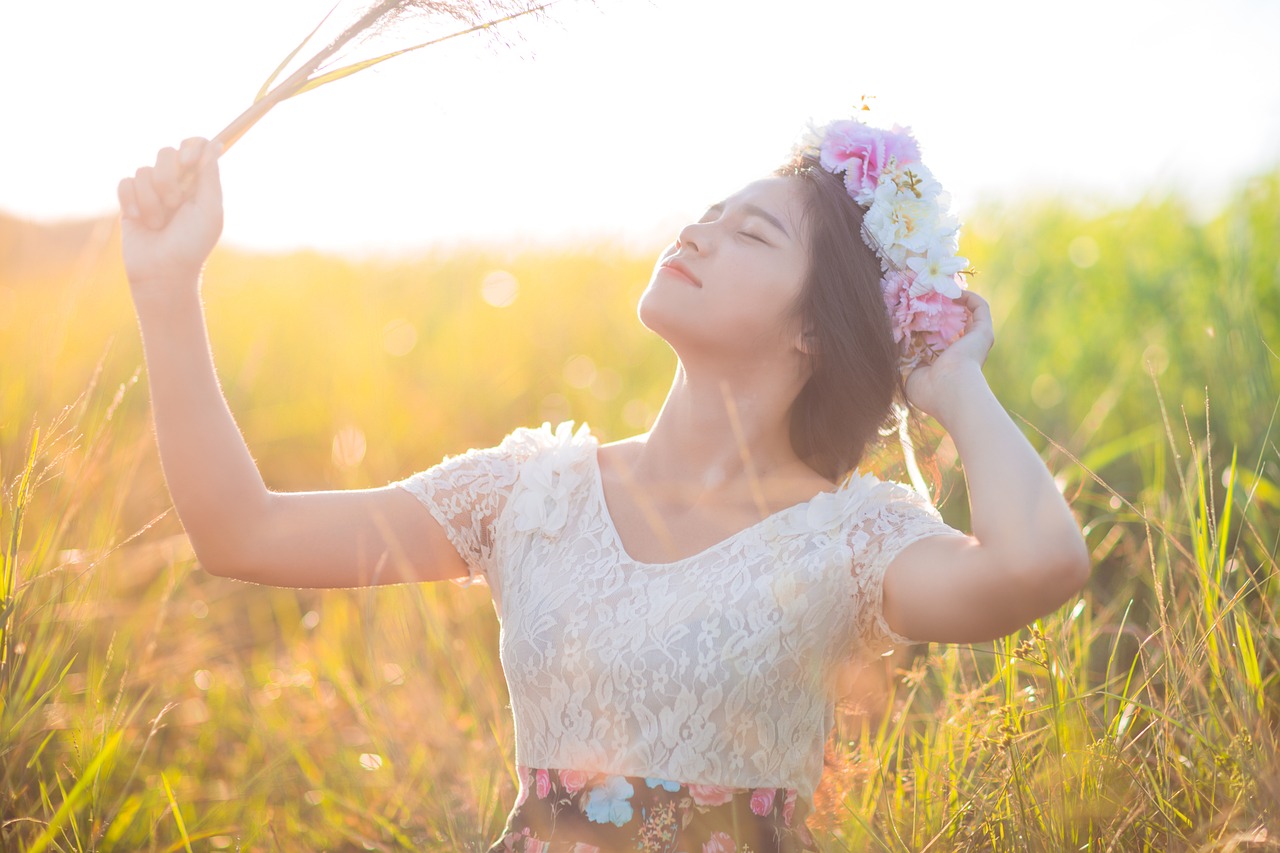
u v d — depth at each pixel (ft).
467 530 6.53
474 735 8.62
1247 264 13.51
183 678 10.38
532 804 5.95
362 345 17.31
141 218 5.79
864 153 6.57
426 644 9.25
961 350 6.30
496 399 16.37
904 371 6.48
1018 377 15.12
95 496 9.53
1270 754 6.18
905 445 7.18
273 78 5.81
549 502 6.34
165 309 5.74
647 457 6.58
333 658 10.27
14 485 7.52
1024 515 5.31
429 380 16.81
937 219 6.54
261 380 16.66
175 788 8.43
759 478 6.51
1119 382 13.83
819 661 5.84
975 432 5.79
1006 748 6.64
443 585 10.69
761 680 5.72
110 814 7.34
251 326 18.45
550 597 6.02
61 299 13.05
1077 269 18.19
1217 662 6.71
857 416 6.60
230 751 9.62
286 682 10.20
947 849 6.68
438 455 14.70
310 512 6.24
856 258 6.36
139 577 11.35
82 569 8.30
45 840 6.52
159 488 12.36
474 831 7.46
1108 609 8.99
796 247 6.33
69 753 7.72
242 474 5.99
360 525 6.34
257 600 12.55
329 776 8.87
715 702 5.68
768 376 6.48
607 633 5.82
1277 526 9.81
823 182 6.45
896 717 8.45
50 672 7.57
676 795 5.69
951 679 8.09
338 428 15.11
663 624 5.78
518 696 6.11
